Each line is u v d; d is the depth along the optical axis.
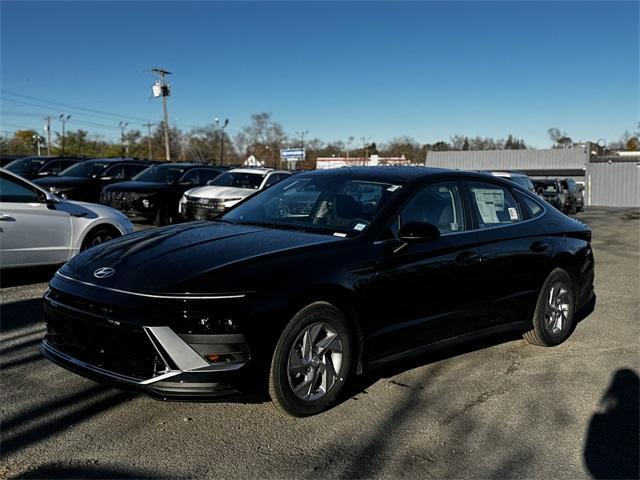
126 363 3.59
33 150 73.69
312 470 3.34
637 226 20.86
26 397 4.15
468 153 57.56
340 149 83.12
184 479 3.19
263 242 4.21
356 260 4.18
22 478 3.12
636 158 48.50
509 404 4.39
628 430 4.01
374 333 4.29
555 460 3.57
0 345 5.22
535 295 5.61
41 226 7.50
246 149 78.56
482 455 3.60
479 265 5.00
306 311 3.85
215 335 3.53
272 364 3.72
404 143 85.19
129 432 3.69
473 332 5.08
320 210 4.85
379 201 4.71
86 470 3.23
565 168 54.34
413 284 4.49
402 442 3.72
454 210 5.07
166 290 3.56
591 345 5.93
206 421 3.88
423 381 4.77
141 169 18.22
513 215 5.61
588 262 6.31
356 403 4.28
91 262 4.08
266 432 3.76
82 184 16.14
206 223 5.01
